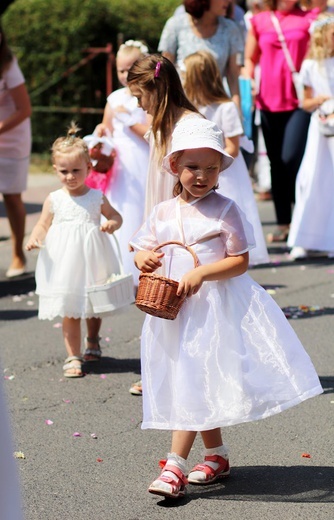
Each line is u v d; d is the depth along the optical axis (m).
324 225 9.94
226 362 4.49
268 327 4.60
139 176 8.15
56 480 4.83
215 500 4.57
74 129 6.70
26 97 9.15
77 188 6.56
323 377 6.36
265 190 13.90
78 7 16.83
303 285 8.98
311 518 4.36
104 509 4.50
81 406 5.93
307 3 11.11
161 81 5.62
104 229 6.43
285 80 10.29
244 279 4.71
